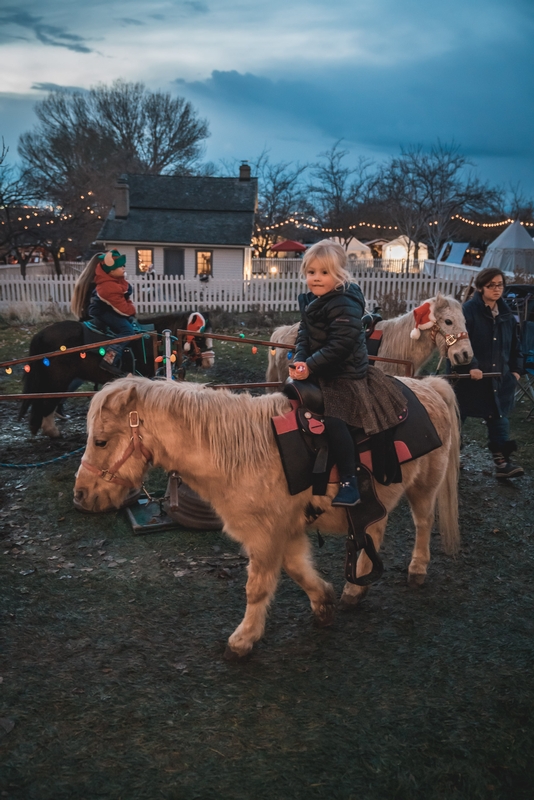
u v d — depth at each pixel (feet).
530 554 13.93
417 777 7.68
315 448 9.37
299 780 7.64
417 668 9.91
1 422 23.71
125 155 158.30
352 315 9.11
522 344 22.93
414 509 12.25
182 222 79.97
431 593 12.32
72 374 20.58
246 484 9.25
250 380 31.55
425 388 11.68
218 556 13.84
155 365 20.74
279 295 58.75
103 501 9.23
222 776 7.71
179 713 8.84
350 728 8.53
